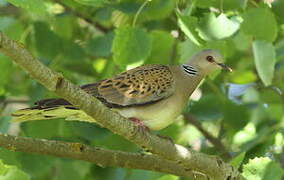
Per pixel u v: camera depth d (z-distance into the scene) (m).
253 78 14.85
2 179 10.77
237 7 11.10
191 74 11.51
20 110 9.80
